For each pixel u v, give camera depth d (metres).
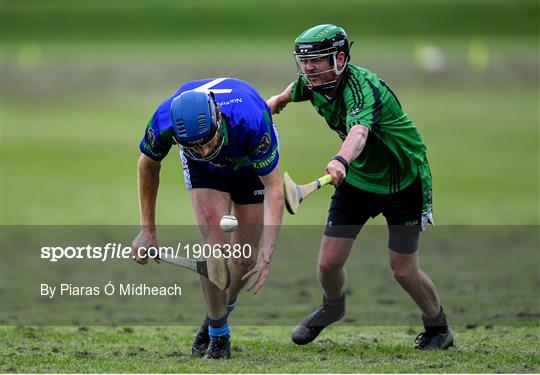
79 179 73.56
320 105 24.22
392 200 24.23
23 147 91.44
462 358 23.16
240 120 21.16
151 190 22.69
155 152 21.84
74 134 99.06
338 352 24.50
